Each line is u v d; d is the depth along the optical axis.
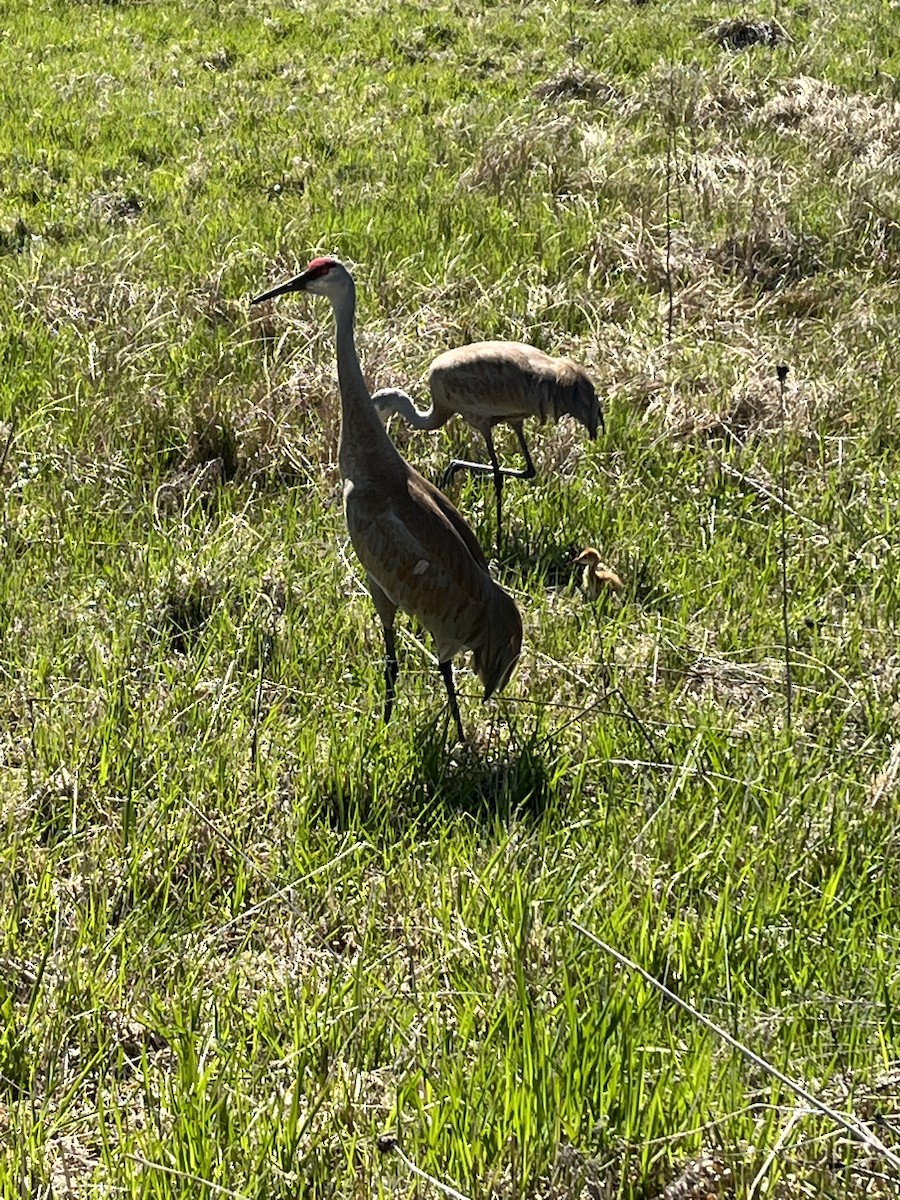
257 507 11.77
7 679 9.25
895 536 11.31
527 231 17.44
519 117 21.98
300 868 7.62
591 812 8.14
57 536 11.11
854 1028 6.19
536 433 13.56
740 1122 5.76
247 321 14.70
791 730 8.64
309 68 25.89
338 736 8.63
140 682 9.21
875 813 7.88
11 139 21.62
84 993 6.68
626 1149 5.64
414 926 7.22
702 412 13.26
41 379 13.40
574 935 6.86
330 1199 5.64
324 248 16.53
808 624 9.95
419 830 8.10
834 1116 5.43
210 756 8.41
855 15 28.67
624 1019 6.25
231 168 20.47
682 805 8.05
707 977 6.60
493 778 8.58
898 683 9.34
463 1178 5.58
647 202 18.11
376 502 8.95
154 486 11.96
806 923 7.07
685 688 9.52
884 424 13.15
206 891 7.46
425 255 16.62
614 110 22.62
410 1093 6.01
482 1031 6.42
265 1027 6.48
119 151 21.38
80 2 30.09
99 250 16.62
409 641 10.06
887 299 16.05
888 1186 5.50
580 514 11.82
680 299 15.41
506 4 30.41
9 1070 6.33
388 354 13.99
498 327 14.86
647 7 29.77
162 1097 6.05
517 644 9.36
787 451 12.77
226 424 12.68
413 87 24.81
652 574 10.95
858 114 21.53
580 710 9.19
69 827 7.90
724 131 21.16
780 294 15.92
